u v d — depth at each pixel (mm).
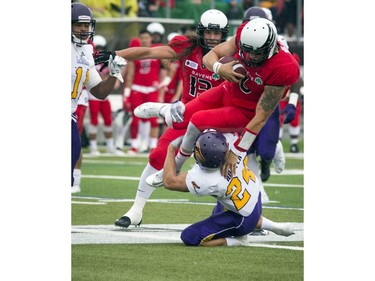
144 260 16484
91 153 41531
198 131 18266
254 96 17828
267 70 17297
